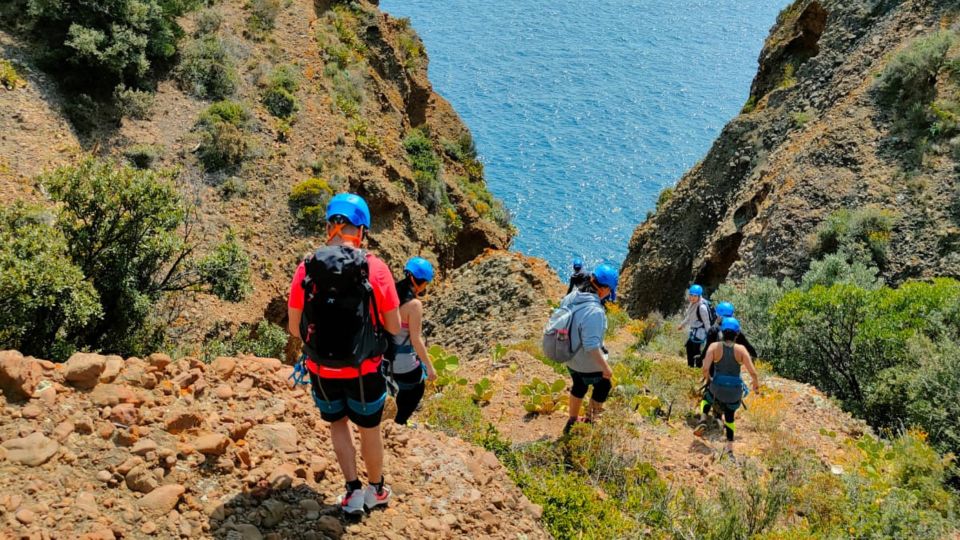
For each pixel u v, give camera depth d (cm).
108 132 2780
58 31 2923
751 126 3459
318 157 3247
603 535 646
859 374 1514
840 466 976
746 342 990
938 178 2339
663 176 12369
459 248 4422
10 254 1193
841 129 2664
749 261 2636
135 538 385
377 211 3444
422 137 4412
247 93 3309
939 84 2556
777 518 759
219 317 2278
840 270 2069
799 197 2569
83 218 1484
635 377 1163
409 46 5131
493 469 593
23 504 376
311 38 3897
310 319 403
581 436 833
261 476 456
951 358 1295
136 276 1562
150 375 492
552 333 820
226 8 3725
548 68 18538
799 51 3622
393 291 419
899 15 2991
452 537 484
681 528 714
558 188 11762
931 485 953
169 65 3192
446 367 1157
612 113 15475
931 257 2177
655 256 3603
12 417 423
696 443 955
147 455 430
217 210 2745
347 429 458
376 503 471
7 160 2338
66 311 1218
